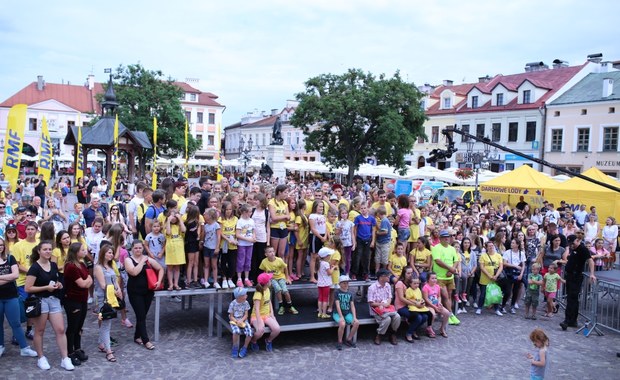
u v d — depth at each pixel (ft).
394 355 29.84
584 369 28.71
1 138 211.00
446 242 37.70
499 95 154.40
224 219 31.76
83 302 25.82
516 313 41.11
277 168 114.52
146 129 136.46
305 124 115.65
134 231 36.04
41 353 25.02
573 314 36.81
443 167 166.91
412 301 32.22
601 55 150.82
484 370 27.78
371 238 36.14
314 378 25.62
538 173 75.61
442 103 171.94
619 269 45.44
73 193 109.50
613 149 127.54
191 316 35.50
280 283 31.99
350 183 117.50
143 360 26.89
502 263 40.52
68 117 219.00
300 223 35.04
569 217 58.54
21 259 28.14
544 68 165.48
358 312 33.37
